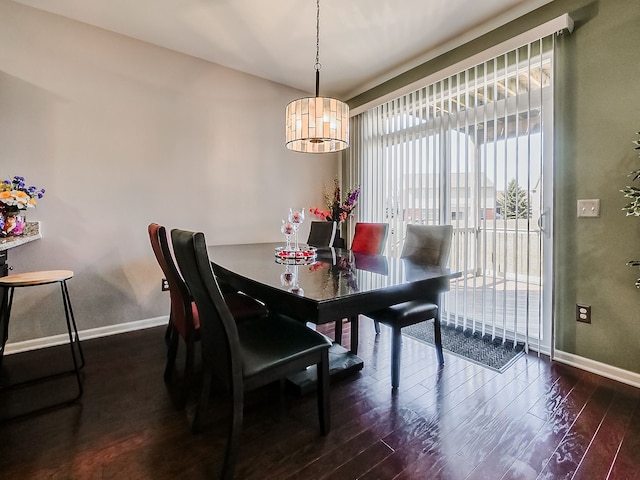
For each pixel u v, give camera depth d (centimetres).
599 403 177
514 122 245
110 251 278
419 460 136
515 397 183
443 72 287
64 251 259
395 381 192
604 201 205
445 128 294
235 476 127
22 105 240
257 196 364
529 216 239
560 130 223
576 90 214
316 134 229
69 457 136
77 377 187
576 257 219
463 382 199
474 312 277
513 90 245
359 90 394
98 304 274
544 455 139
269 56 315
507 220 251
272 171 375
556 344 231
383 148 362
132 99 284
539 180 232
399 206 342
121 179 282
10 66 236
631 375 198
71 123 258
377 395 185
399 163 342
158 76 297
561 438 149
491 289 264
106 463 133
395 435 151
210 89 327
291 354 138
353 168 407
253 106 357
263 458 137
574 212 218
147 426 157
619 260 201
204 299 127
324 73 351
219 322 125
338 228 355
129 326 289
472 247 275
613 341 205
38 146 246
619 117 198
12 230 213
